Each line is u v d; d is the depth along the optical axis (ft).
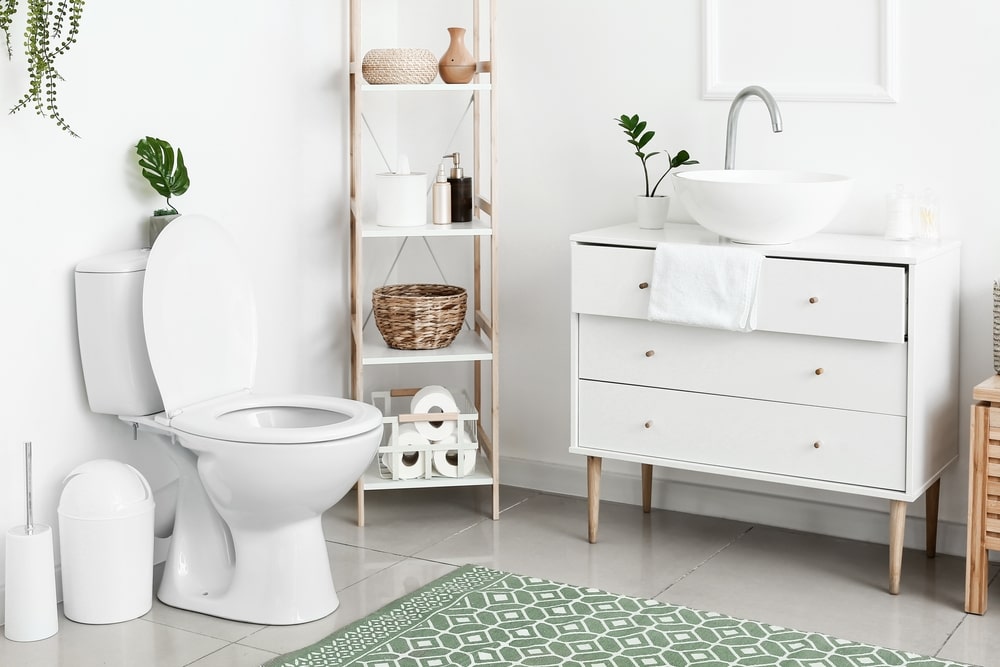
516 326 11.38
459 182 10.68
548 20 10.78
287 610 8.29
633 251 9.20
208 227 8.86
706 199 8.75
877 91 9.39
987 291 9.20
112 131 8.80
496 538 10.07
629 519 10.57
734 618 8.32
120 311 8.41
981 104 9.05
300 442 7.81
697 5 10.06
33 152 8.24
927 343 8.54
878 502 9.84
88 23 8.54
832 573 9.20
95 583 8.27
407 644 7.89
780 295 8.64
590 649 7.82
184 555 8.73
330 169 10.98
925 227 9.11
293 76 10.43
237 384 9.12
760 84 9.88
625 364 9.46
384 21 11.45
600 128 10.66
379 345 10.77
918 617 8.33
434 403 10.47
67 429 8.66
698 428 9.22
